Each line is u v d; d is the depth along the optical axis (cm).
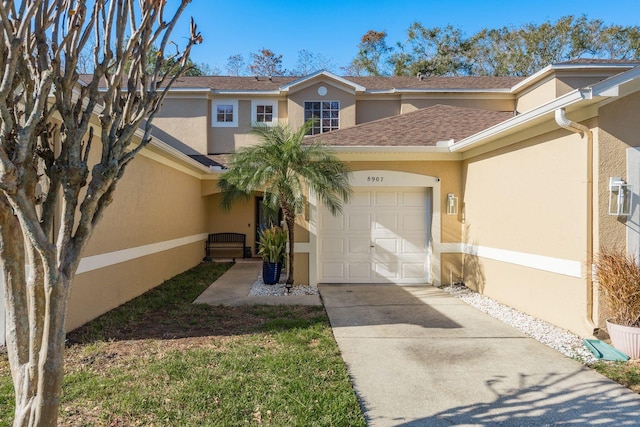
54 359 220
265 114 1572
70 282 224
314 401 366
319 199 887
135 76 260
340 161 872
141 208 838
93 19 245
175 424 328
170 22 272
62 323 223
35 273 232
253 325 613
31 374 232
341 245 953
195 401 364
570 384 412
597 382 415
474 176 870
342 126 1542
